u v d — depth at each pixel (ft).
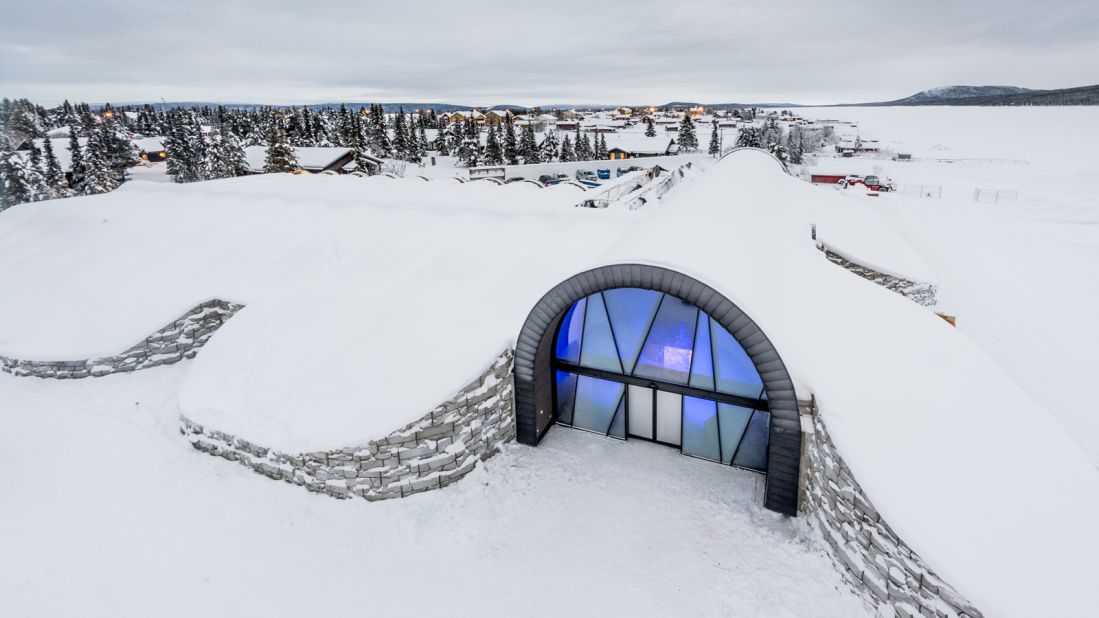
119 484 33.01
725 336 32.91
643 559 26.86
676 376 35.09
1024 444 23.40
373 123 284.00
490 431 34.99
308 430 32.48
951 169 223.92
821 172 206.80
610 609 24.29
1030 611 17.10
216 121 371.97
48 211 72.43
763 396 32.60
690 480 32.76
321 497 31.86
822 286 39.65
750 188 60.80
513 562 27.12
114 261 57.72
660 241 35.06
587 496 31.55
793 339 31.73
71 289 53.72
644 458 35.14
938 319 34.83
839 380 28.17
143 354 47.96
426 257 49.57
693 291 30.09
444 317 39.22
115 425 39.55
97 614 24.36
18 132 351.46
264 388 36.60
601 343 36.86
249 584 26.04
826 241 56.54
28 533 28.99
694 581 25.43
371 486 31.48
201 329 50.85
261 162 216.13
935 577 19.36
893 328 33.24
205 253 57.93
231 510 30.94
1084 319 55.62
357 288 45.68
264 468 33.37
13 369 47.11
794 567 25.76
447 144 335.67
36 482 33.17
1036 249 82.48
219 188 79.15
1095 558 18.38
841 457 24.45
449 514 30.53
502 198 72.08
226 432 34.40
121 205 74.38
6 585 25.72
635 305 35.19
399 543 28.63
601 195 69.77
